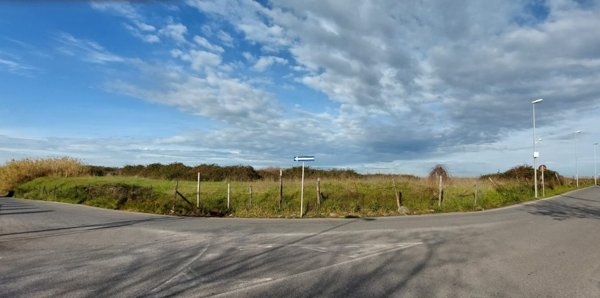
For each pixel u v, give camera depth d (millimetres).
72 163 40312
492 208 25172
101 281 6961
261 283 6938
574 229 14703
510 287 6922
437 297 6262
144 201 22250
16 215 17469
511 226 15422
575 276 7754
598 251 10359
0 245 10430
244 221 16609
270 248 10219
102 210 20578
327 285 6863
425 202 24625
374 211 21344
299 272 7746
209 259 8852
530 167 56719
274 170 44250
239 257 9086
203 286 6730
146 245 10547
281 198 22062
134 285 6738
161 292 6367
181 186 26594
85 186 27812
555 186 55562
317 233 12977
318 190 22469
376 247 10453
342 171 41938
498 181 41594
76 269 7832
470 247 10641
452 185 31500
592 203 29641
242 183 28766
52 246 10320
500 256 9523
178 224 15211
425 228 14453
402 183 30078
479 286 6934
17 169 37875
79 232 12820
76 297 6074
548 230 14367
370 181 30391
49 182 33281
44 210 19844
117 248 10094
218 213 20062
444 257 9289
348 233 13000
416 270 7992
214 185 27188
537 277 7629
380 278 7355
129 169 46312
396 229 14109
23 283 6809
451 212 22234
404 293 6453
